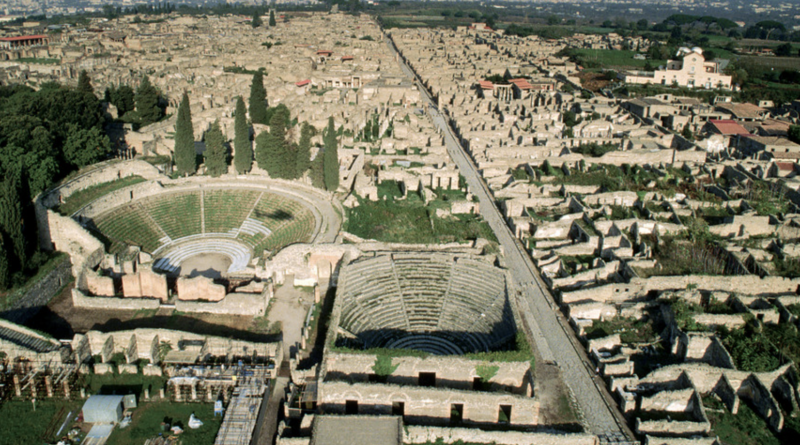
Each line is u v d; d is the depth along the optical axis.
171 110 179.50
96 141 120.94
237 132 125.69
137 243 107.31
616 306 90.62
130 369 75.31
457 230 113.19
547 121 182.00
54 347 76.88
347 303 85.25
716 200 125.94
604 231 111.62
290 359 79.56
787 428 70.69
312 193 121.69
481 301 87.94
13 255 88.06
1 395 71.12
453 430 65.69
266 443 66.19
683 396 72.56
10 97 167.75
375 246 98.00
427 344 81.94
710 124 187.88
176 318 87.12
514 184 134.50
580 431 68.88
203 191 121.56
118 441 65.38
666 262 100.88
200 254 107.88
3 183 87.38
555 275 100.69
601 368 79.12
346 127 170.38
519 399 67.88
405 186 128.50
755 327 83.94
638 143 162.00
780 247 104.69
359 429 64.88
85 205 105.62
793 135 174.25
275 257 96.75
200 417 69.31
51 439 65.38
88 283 91.69
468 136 169.62
